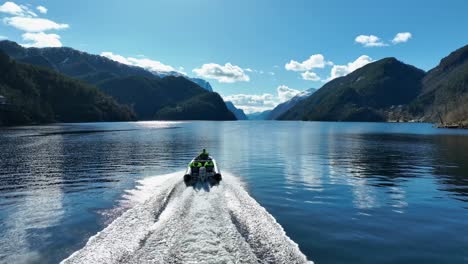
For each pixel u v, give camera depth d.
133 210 13.05
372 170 28.70
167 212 12.65
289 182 22.72
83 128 118.94
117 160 34.31
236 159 36.44
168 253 8.59
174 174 24.36
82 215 14.31
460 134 95.88
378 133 105.38
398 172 27.59
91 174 25.39
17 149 45.31
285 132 111.69
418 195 19.08
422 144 59.12
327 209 15.84
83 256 8.70
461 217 14.78
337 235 12.27
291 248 9.42
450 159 37.09
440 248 11.22
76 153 40.97
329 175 25.86
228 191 16.97
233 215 12.35
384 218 14.52
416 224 13.73
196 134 91.19
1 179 23.39
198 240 9.48
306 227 13.10
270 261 8.51
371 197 18.50
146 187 19.98
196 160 24.33
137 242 9.59
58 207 15.69
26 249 10.58
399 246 11.34
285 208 15.91
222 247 9.03
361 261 10.12
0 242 11.17
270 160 35.56
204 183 19.06
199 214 12.09
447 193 19.69
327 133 105.19
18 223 13.24
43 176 24.61
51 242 11.16
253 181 22.95
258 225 11.20
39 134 79.69
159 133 93.31
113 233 10.37
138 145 53.31
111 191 19.17
